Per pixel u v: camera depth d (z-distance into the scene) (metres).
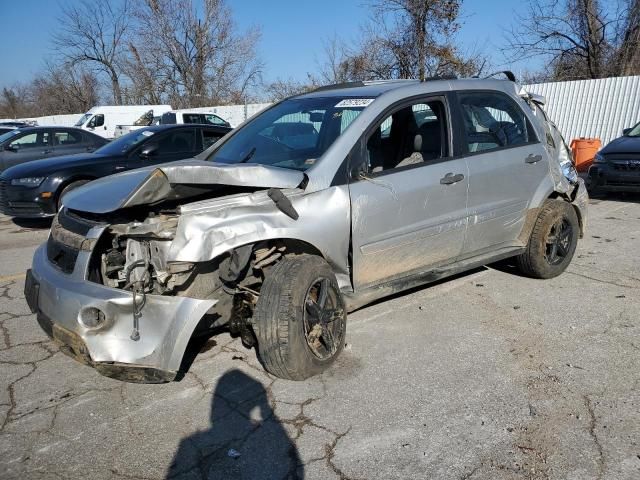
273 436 2.90
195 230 2.98
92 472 2.66
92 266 3.15
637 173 8.84
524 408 3.10
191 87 36.62
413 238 3.96
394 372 3.53
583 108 15.20
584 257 6.05
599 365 3.57
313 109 4.16
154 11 35.16
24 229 8.71
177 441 2.88
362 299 3.70
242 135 4.46
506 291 4.98
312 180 3.46
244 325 3.41
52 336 3.12
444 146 4.24
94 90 45.62
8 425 3.06
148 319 2.92
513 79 5.22
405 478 2.56
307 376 3.31
